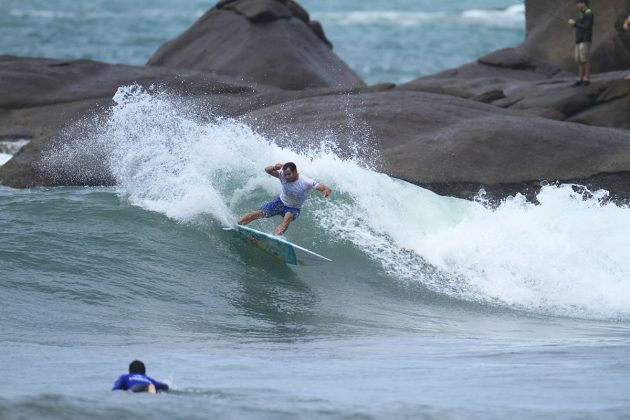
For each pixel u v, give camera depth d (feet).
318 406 82.84
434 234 180.55
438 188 206.18
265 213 162.71
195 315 140.67
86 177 213.05
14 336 121.08
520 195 196.75
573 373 104.42
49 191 195.00
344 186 189.06
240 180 186.50
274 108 239.09
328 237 177.88
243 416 77.87
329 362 112.88
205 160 189.78
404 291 163.94
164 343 123.03
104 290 144.46
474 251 175.73
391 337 135.13
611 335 140.56
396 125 224.53
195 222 170.81
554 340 134.82
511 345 128.77
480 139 217.97
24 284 141.28
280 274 161.99
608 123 265.13
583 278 170.71
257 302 150.00
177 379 99.25
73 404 77.25
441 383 98.53
